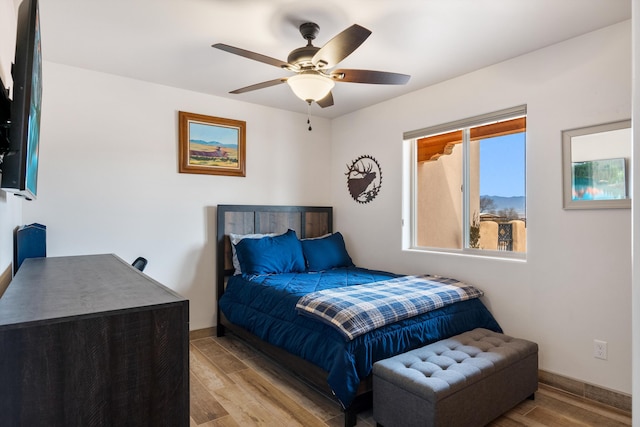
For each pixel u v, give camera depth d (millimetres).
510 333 2809
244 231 3893
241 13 2188
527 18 2230
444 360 2059
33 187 1471
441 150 3582
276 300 2840
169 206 3486
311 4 2084
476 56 2783
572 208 2486
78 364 822
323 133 4570
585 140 2432
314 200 4484
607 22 2283
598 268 2371
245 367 2930
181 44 2604
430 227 3689
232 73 3156
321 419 2186
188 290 3592
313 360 2279
